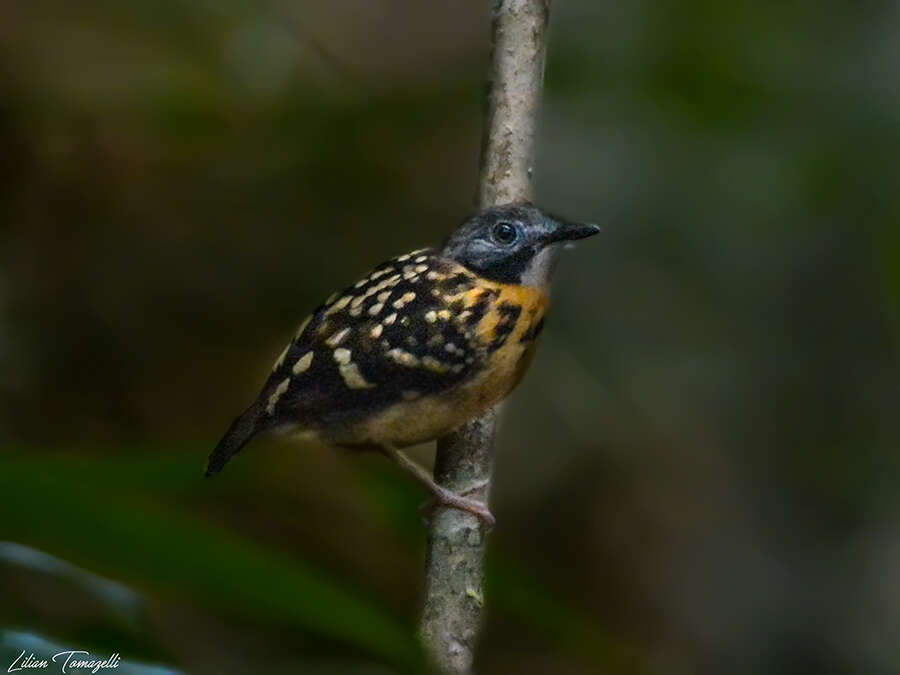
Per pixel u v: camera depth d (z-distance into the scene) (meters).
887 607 11.65
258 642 7.46
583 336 12.66
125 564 2.63
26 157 11.41
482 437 6.19
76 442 10.69
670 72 11.48
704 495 12.27
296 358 6.14
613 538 12.08
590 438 12.41
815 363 12.21
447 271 6.18
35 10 11.69
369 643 2.63
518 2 6.28
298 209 12.35
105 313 11.33
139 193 11.92
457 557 5.76
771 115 11.50
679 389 12.54
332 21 13.27
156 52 11.86
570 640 3.62
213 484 4.76
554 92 11.52
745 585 11.97
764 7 11.53
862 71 11.52
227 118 12.05
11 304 10.99
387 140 12.15
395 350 5.98
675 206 12.45
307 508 10.47
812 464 12.08
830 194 11.47
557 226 6.19
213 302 11.84
